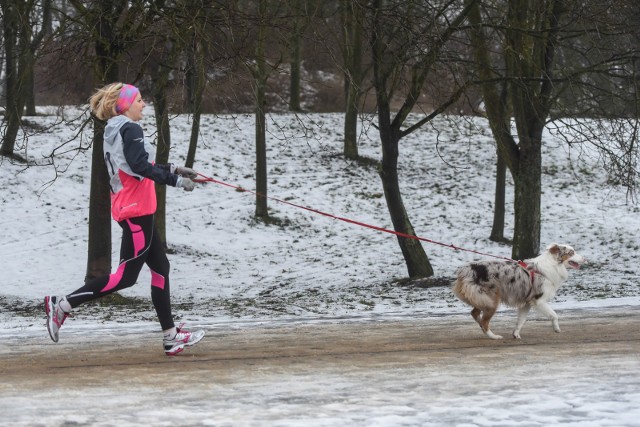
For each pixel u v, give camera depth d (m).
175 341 7.88
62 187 27.47
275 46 20.02
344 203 29.39
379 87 18.59
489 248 25.34
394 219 19.80
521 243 19.28
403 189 30.94
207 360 7.72
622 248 24.62
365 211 28.84
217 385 6.32
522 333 10.25
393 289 18.80
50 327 7.10
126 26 15.48
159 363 7.49
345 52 20.00
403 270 22.12
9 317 14.97
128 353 8.39
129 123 7.13
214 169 31.19
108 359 7.88
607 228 26.86
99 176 16.47
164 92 17.22
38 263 21.86
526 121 19.09
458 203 29.70
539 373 6.94
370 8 16.73
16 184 27.06
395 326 11.29
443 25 17.97
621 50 18.50
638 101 17.09
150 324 12.16
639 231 26.38
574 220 27.83
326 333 10.48
